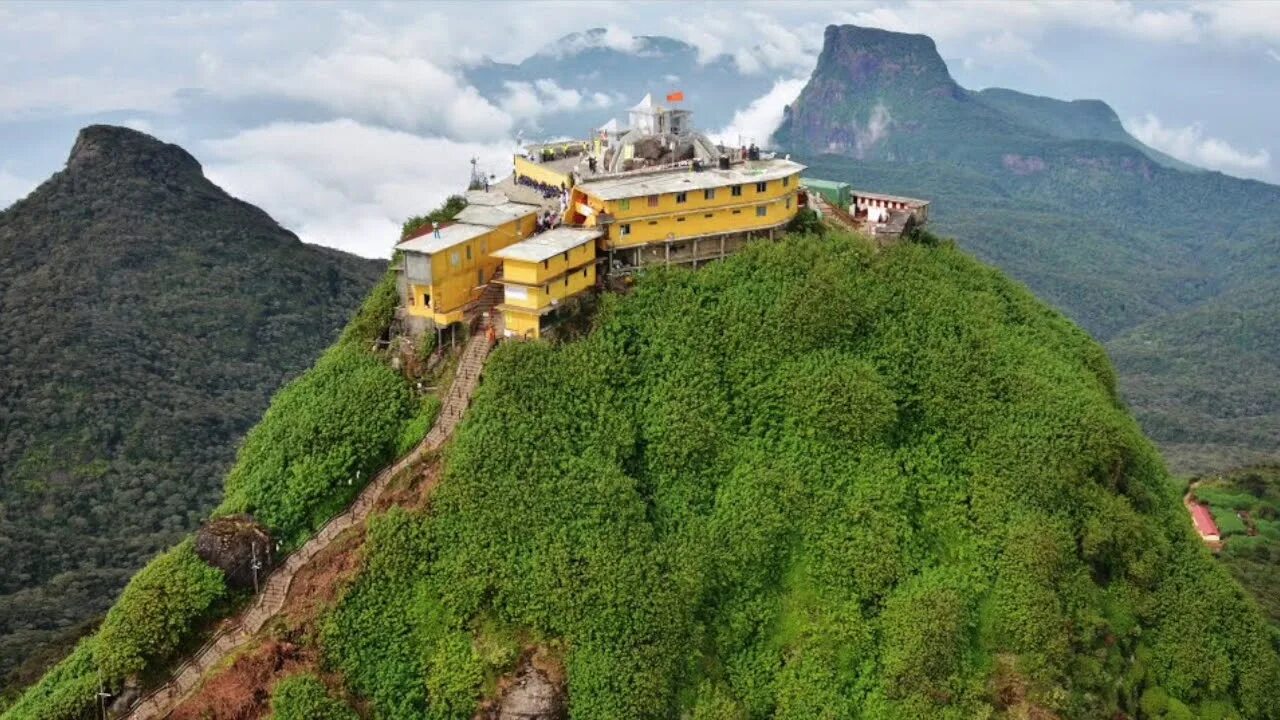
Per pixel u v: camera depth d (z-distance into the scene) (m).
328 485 72.94
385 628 66.94
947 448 79.38
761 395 78.31
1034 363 84.75
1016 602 72.81
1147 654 76.69
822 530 74.31
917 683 69.25
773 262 84.62
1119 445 80.75
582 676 65.12
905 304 85.12
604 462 72.75
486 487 70.00
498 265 84.31
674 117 100.56
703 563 70.69
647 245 85.88
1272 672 79.31
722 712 66.62
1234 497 150.50
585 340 78.31
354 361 80.75
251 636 68.31
